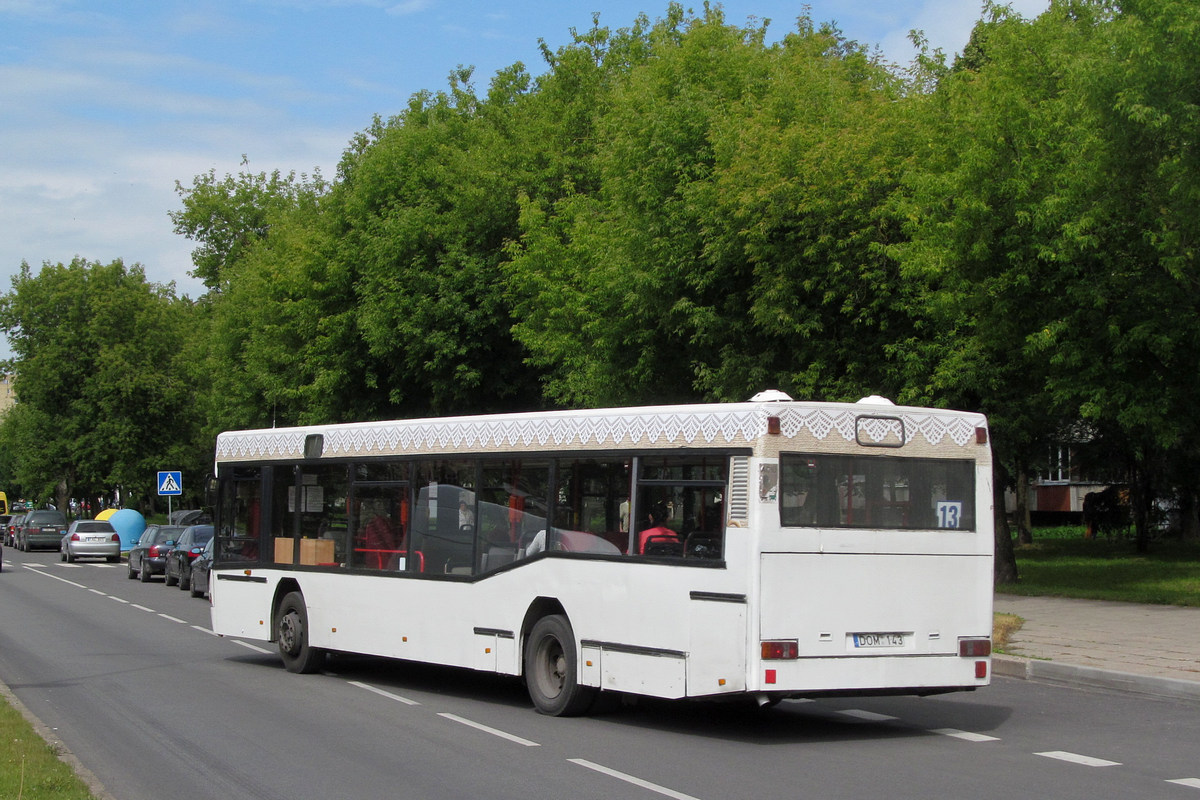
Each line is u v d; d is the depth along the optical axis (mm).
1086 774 8594
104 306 66812
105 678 14633
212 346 48406
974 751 9594
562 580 11430
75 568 45219
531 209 26641
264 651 17625
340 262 32594
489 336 30844
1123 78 16984
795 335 20625
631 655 10609
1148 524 36750
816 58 24531
